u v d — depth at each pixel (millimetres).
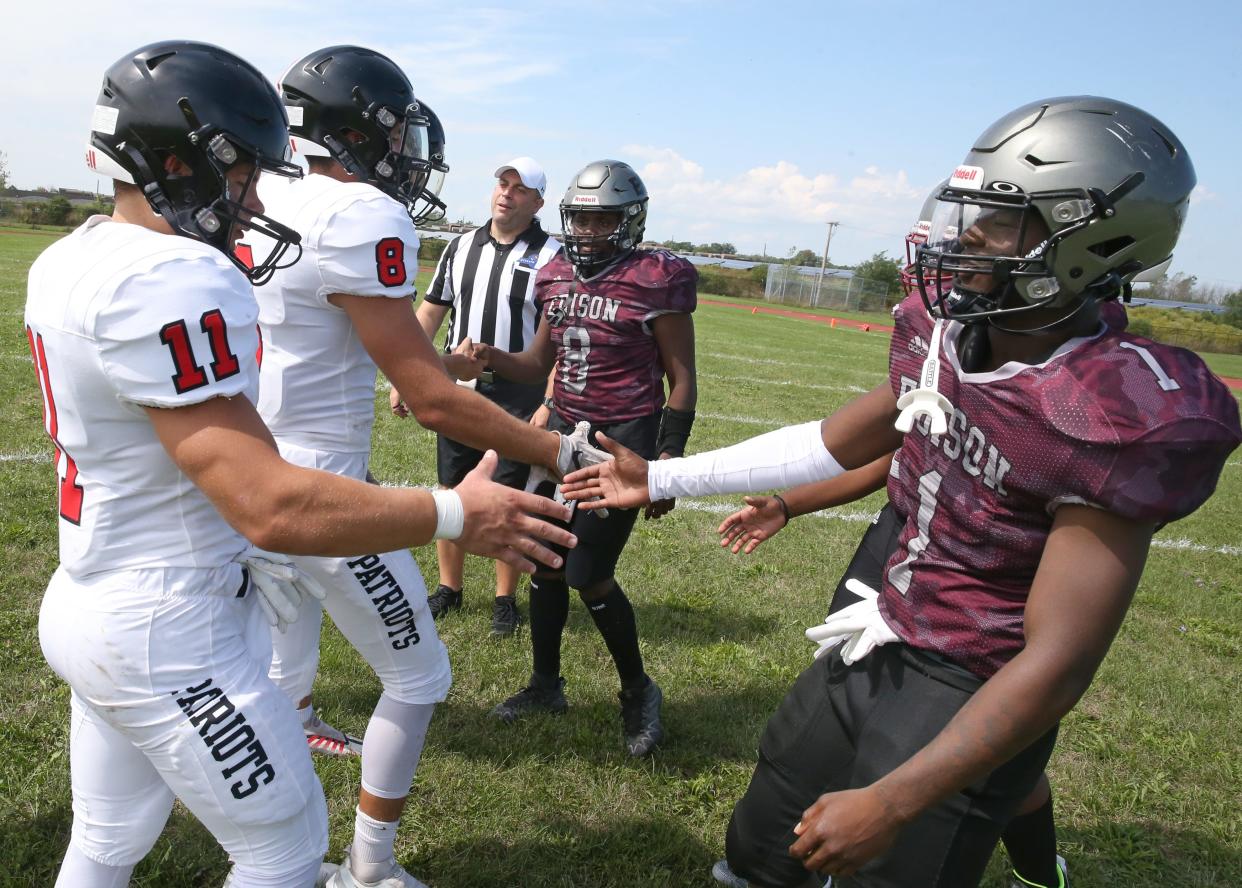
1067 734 3590
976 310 1584
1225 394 1436
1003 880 2691
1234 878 2830
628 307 3131
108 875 1740
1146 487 1366
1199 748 3549
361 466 2287
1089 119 1499
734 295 45781
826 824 1484
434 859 2561
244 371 1466
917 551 1741
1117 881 2771
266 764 1585
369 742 2240
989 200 1512
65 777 2684
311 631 2516
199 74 1524
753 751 3242
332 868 2422
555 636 3275
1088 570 1409
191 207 1573
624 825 2785
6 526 4406
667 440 3139
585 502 2258
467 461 4070
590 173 3115
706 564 5074
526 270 4121
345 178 2191
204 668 1561
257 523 1432
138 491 1514
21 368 7957
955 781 1418
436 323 4480
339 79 2109
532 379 3555
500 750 3090
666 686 3662
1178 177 1520
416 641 2236
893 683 1758
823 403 10984
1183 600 5277
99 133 1538
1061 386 1448
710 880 2615
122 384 1396
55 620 1584
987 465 1547
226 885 1669
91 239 1493
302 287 2035
